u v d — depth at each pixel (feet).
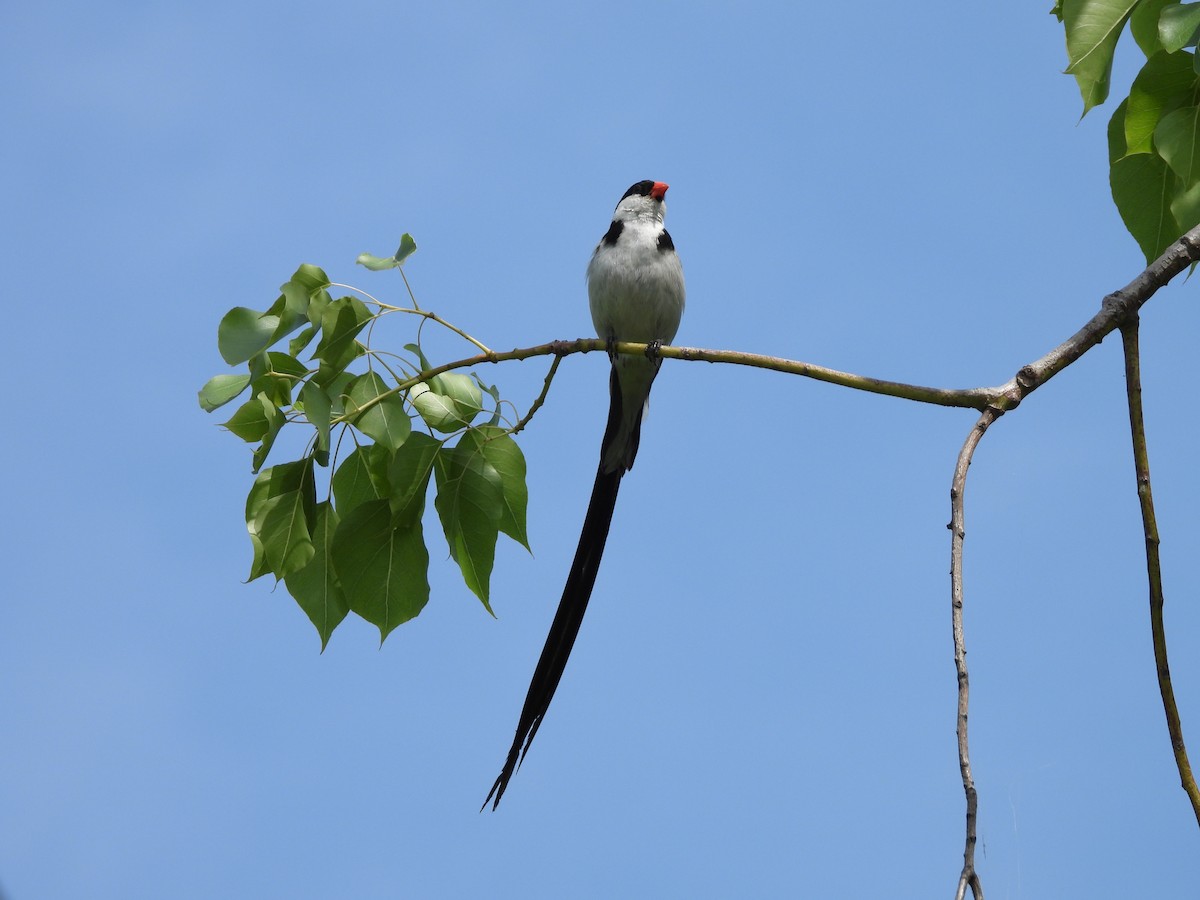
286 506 22.53
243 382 21.07
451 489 23.31
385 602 23.00
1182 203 18.60
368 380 22.15
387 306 21.94
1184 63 18.02
